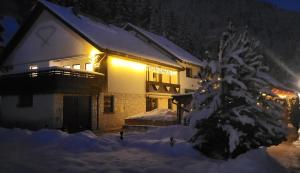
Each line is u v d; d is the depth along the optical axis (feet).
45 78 60.49
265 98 36.58
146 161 33.01
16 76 66.03
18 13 140.56
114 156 35.19
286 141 44.04
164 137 49.70
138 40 103.09
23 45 84.33
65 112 61.26
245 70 36.01
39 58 80.33
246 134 34.35
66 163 30.94
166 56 105.81
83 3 135.33
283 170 26.45
